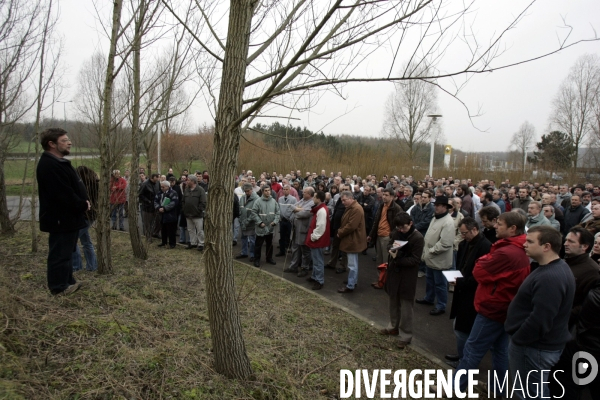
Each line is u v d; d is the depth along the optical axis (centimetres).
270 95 235
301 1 270
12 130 625
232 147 244
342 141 2630
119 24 440
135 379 261
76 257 496
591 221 489
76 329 308
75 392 238
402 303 421
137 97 580
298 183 1085
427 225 699
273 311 469
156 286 475
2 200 676
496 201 841
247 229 753
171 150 1773
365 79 233
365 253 884
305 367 344
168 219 768
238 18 236
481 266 317
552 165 2556
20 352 266
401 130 2645
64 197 361
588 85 2170
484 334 318
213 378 272
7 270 454
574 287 260
